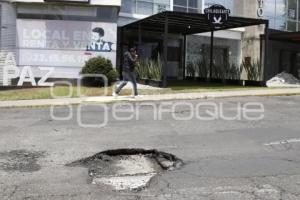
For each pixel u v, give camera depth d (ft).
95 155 29.99
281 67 116.98
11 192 22.63
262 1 111.14
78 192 22.62
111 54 83.71
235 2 111.14
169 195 22.08
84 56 82.79
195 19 81.41
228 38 111.65
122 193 22.44
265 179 24.64
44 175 25.52
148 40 100.53
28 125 41.47
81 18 82.64
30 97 62.80
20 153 30.50
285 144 33.58
